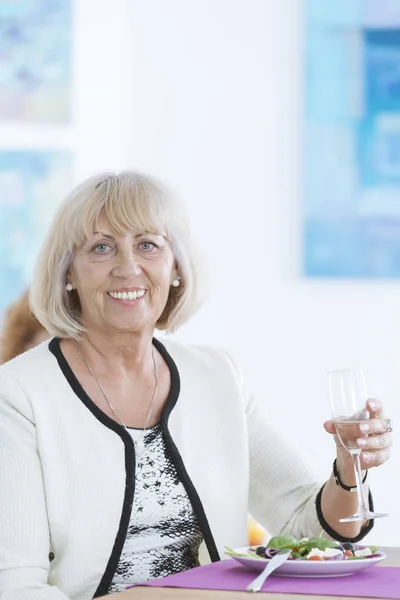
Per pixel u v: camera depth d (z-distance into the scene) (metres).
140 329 2.35
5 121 5.03
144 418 2.37
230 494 2.37
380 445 2.04
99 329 2.36
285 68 4.73
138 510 2.25
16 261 5.04
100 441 2.26
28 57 5.02
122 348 2.36
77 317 2.41
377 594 1.70
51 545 2.21
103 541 2.20
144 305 2.35
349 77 4.68
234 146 4.76
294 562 1.83
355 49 4.68
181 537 2.29
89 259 2.34
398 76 4.68
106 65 4.91
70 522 2.19
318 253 4.67
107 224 2.33
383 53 4.68
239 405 2.47
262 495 2.53
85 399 2.29
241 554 1.91
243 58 4.76
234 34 4.76
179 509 2.29
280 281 4.72
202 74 4.79
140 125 4.85
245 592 1.73
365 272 4.66
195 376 2.47
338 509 2.29
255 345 4.72
